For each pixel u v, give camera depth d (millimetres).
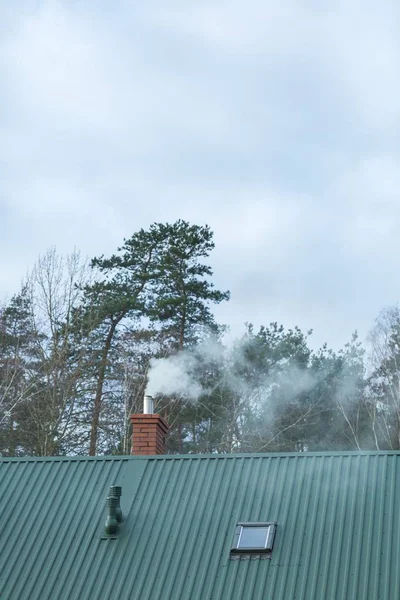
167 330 45562
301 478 17656
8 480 18953
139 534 17031
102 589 16031
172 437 43094
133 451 20734
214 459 18578
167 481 18234
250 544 16266
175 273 45750
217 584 15672
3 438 39000
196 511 17359
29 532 17516
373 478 17328
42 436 37438
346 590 15047
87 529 17391
